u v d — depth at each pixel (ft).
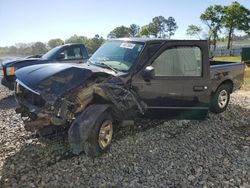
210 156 16.69
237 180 14.16
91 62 20.01
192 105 19.38
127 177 14.38
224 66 23.91
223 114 24.47
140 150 17.29
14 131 20.15
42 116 15.01
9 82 32.27
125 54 18.99
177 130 20.58
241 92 37.50
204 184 13.82
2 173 14.51
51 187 13.46
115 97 16.96
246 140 19.22
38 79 15.17
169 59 18.86
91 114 15.70
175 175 14.58
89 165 15.43
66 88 14.94
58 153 16.62
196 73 19.38
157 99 18.60
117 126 19.03
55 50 35.55
